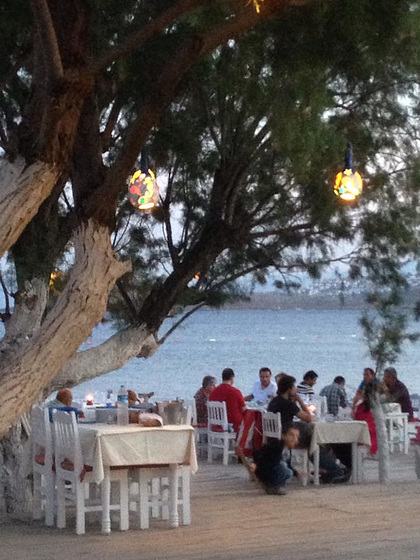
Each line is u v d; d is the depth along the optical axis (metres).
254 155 8.66
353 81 7.80
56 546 7.30
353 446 10.98
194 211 9.74
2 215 5.12
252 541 7.48
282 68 6.71
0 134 8.28
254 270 10.20
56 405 9.57
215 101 8.45
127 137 5.46
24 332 8.33
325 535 7.71
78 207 5.60
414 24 6.29
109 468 7.81
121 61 6.82
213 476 11.61
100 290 5.42
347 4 6.23
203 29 6.38
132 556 6.94
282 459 10.23
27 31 6.86
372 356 10.47
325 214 8.86
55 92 5.02
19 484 8.95
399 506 9.08
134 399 12.53
